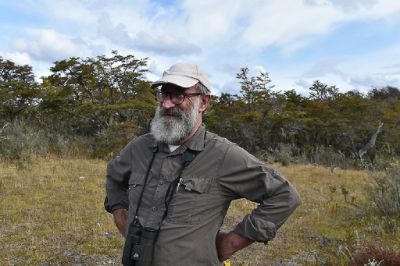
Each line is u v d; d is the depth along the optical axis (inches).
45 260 204.4
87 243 227.5
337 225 273.7
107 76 720.3
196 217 84.9
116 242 230.2
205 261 85.4
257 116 828.0
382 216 279.6
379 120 815.1
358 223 276.2
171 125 85.7
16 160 450.3
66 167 431.5
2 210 278.4
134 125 626.2
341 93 1040.8
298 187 404.2
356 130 836.6
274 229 85.2
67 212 280.8
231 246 87.2
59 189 339.0
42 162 453.4
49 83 711.7
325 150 735.1
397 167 343.6
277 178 86.4
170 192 85.7
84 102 692.1
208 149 86.9
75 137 636.1
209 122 818.2
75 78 712.4
